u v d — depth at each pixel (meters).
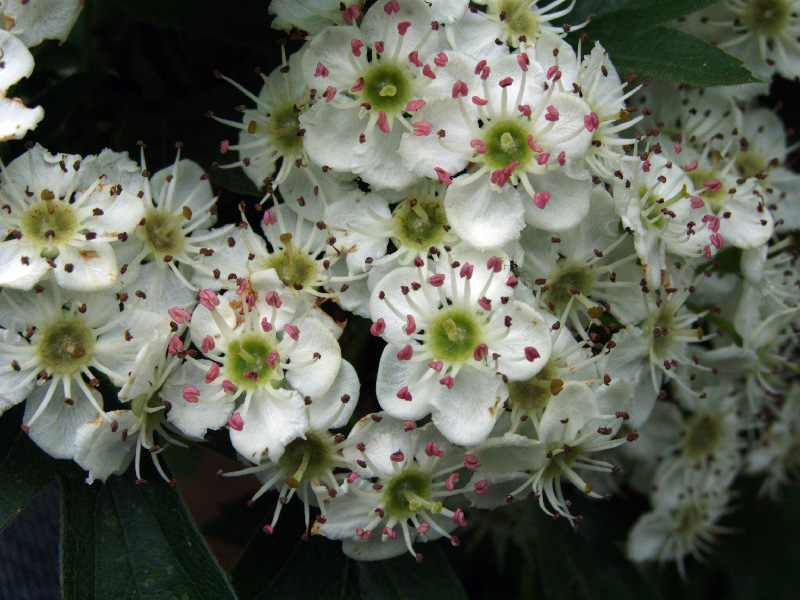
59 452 0.08
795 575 0.13
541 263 0.09
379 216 0.09
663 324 0.10
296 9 0.09
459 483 0.09
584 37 0.09
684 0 0.09
